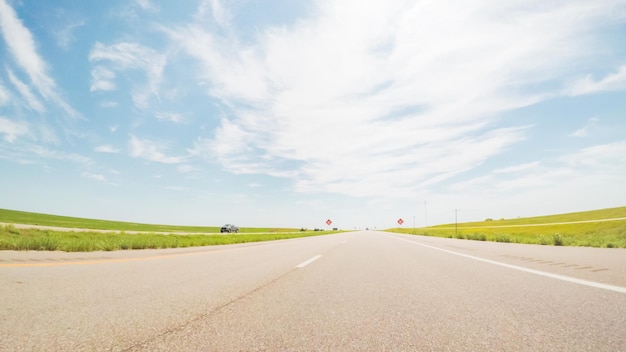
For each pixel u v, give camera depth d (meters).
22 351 1.97
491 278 5.25
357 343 2.26
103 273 5.51
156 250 12.00
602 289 4.12
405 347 2.17
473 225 127.62
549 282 4.73
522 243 18.16
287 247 14.57
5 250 9.42
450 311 3.15
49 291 3.87
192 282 4.81
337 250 12.35
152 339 2.29
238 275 5.62
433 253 10.70
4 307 3.06
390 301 3.63
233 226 68.12
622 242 15.17
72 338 2.25
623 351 2.02
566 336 2.33
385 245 15.81
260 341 2.29
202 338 2.33
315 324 2.73
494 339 2.31
